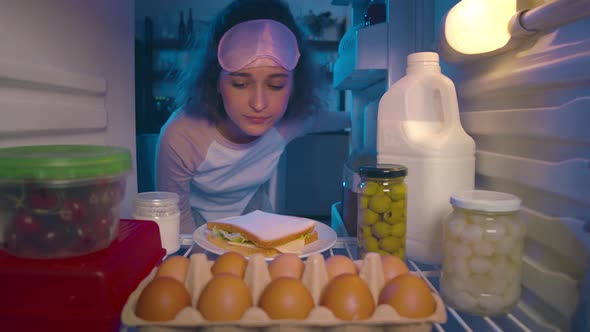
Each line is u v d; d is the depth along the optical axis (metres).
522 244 0.52
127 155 0.52
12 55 0.56
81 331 0.42
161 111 2.48
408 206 0.67
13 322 0.42
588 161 0.45
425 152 0.64
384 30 1.02
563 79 0.48
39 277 0.42
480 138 0.73
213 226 0.76
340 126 2.22
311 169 2.35
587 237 0.45
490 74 0.67
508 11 0.59
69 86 0.69
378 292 0.47
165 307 0.40
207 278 0.47
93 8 0.81
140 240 0.55
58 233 0.46
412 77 0.68
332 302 0.42
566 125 0.48
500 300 0.51
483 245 0.51
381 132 0.69
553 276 0.50
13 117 0.54
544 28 0.53
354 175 1.13
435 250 0.65
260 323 0.40
